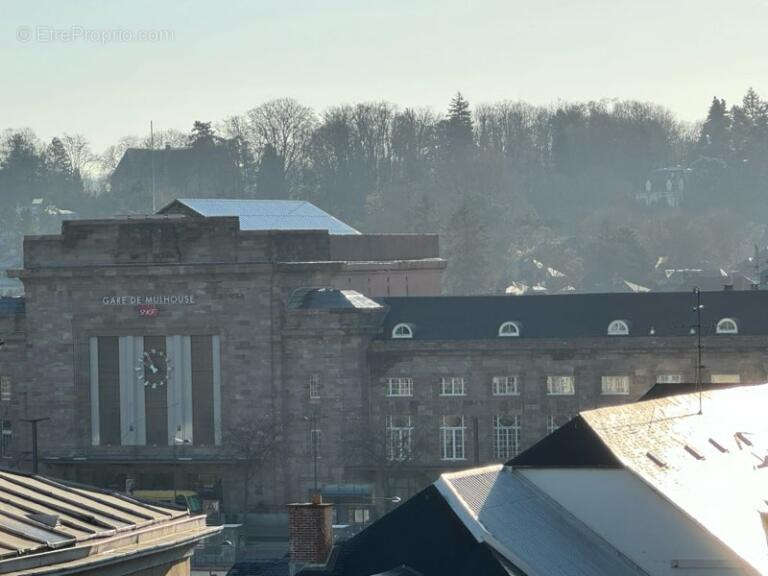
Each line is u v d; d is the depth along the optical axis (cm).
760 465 15900
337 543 14125
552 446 14750
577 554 13688
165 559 14375
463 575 12588
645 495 14388
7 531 13175
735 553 13650
